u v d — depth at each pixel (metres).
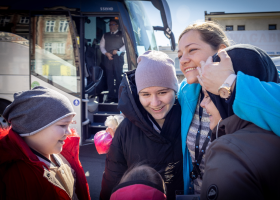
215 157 0.59
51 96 0.97
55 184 0.93
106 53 4.93
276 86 0.61
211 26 1.03
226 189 0.50
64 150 1.24
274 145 0.55
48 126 0.94
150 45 4.29
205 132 1.10
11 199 0.85
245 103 0.59
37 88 1.03
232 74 0.65
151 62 1.12
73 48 3.79
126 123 1.25
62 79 3.80
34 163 0.88
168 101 1.13
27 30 3.87
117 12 3.76
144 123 1.13
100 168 3.27
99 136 1.56
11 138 0.92
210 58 0.75
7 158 0.85
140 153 1.18
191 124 1.19
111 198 0.70
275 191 0.52
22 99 0.93
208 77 0.70
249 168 0.52
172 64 1.19
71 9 3.79
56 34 3.81
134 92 1.27
